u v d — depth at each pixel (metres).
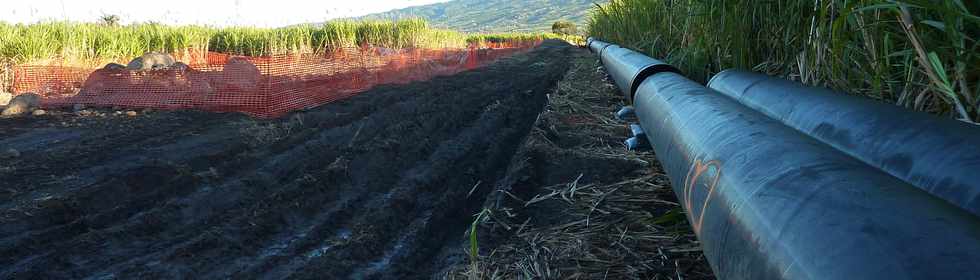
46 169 5.01
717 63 6.97
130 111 7.68
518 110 8.14
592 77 11.38
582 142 5.87
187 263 3.47
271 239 3.93
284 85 9.57
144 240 3.78
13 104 7.65
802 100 3.69
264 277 3.36
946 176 2.13
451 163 5.59
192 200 4.41
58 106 8.23
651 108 4.59
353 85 10.67
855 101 3.28
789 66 5.54
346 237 3.94
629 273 3.11
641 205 4.02
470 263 3.43
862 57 4.37
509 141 6.46
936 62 3.20
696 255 3.24
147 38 15.24
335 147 6.03
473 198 4.70
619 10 12.87
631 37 11.62
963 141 2.29
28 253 3.51
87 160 5.29
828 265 1.48
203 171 5.06
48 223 3.96
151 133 6.42
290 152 5.73
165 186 4.65
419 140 6.39
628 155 5.21
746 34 6.11
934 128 2.54
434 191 4.86
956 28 3.19
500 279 3.16
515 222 3.99
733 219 2.07
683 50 7.77
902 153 2.47
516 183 4.66
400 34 19.80
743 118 2.84
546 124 6.68
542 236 3.67
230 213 4.26
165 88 8.93
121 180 4.62
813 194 1.78
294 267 3.49
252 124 6.96
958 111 3.47
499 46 34.91
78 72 10.76
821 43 4.58
